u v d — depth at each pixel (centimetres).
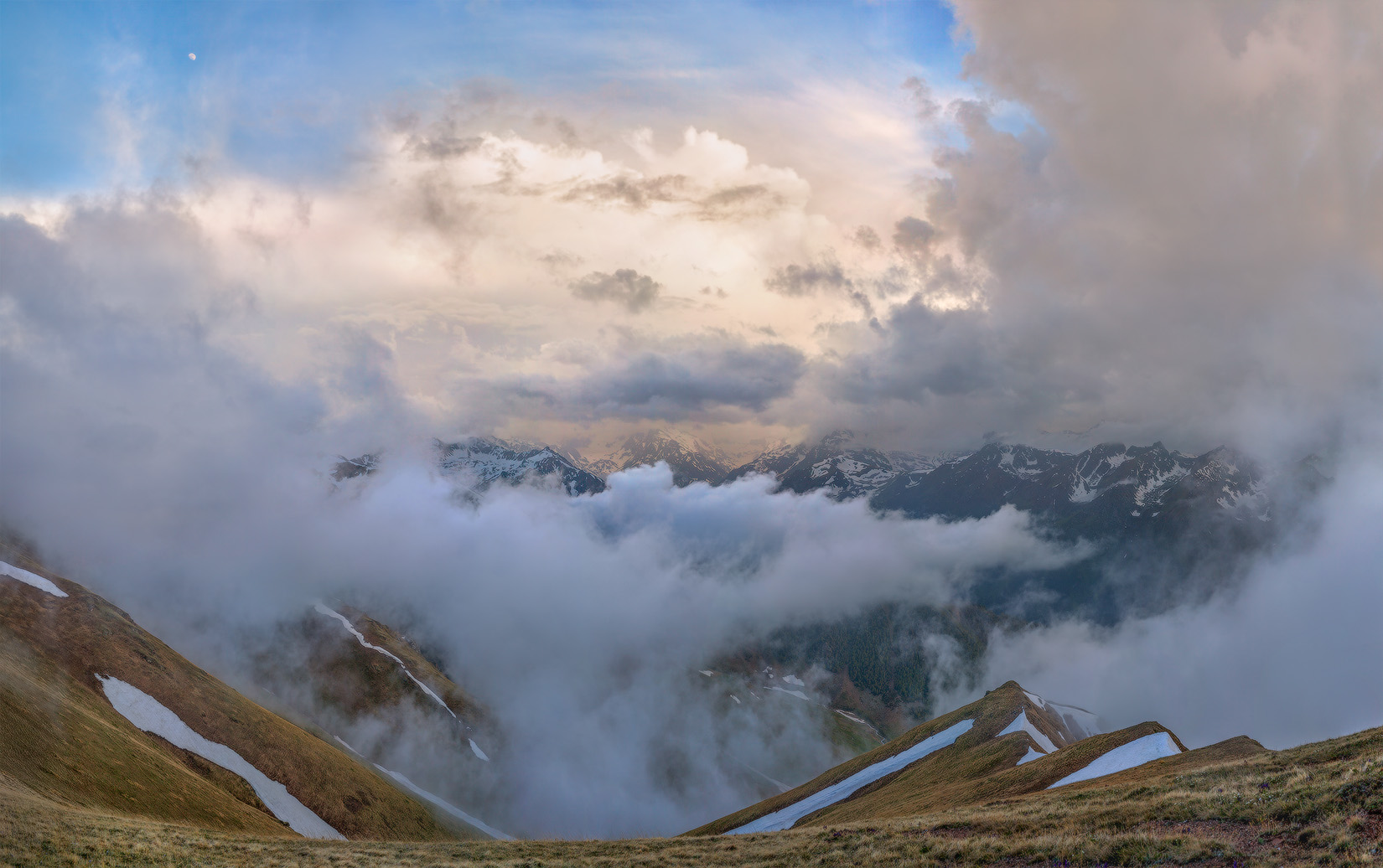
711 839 5044
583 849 4925
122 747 8362
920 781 11438
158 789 7956
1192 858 3023
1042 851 3378
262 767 12569
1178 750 7406
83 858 3794
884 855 3728
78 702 9431
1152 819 3584
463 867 4328
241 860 4288
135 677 12231
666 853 4497
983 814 4441
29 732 6969
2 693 7388
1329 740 4178
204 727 12375
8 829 3975
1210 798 3653
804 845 4306
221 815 8481
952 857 3547
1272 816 3238
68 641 11912
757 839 4784
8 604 11881
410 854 4747
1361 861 2647
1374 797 3056
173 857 4106
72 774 6819
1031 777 8200
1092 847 3300
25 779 5912
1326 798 3180
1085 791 4675
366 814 13562
